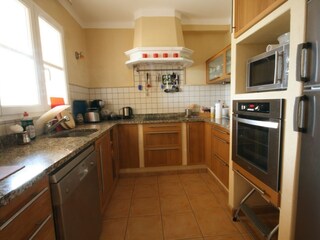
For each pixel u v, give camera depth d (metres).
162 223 1.70
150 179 2.67
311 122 0.87
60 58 2.22
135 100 3.20
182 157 2.83
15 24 1.52
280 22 1.17
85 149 1.36
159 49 2.55
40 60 1.76
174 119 2.81
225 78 2.57
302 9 0.90
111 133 2.35
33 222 0.74
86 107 2.84
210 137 2.57
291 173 1.01
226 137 2.04
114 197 2.19
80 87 2.79
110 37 3.04
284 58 1.12
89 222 1.29
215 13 2.79
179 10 2.68
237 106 1.57
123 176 2.80
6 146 1.28
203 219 1.74
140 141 2.77
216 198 2.09
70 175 1.02
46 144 1.32
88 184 1.30
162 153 2.81
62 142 1.36
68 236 0.96
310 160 0.88
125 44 3.05
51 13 2.00
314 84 0.84
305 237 0.95
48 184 0.87
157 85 3.20
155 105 3.24
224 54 2.51
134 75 3.15
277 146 1.12
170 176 2.75
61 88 2.25
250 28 1.38
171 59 2.56
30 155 1.04
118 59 3.09
